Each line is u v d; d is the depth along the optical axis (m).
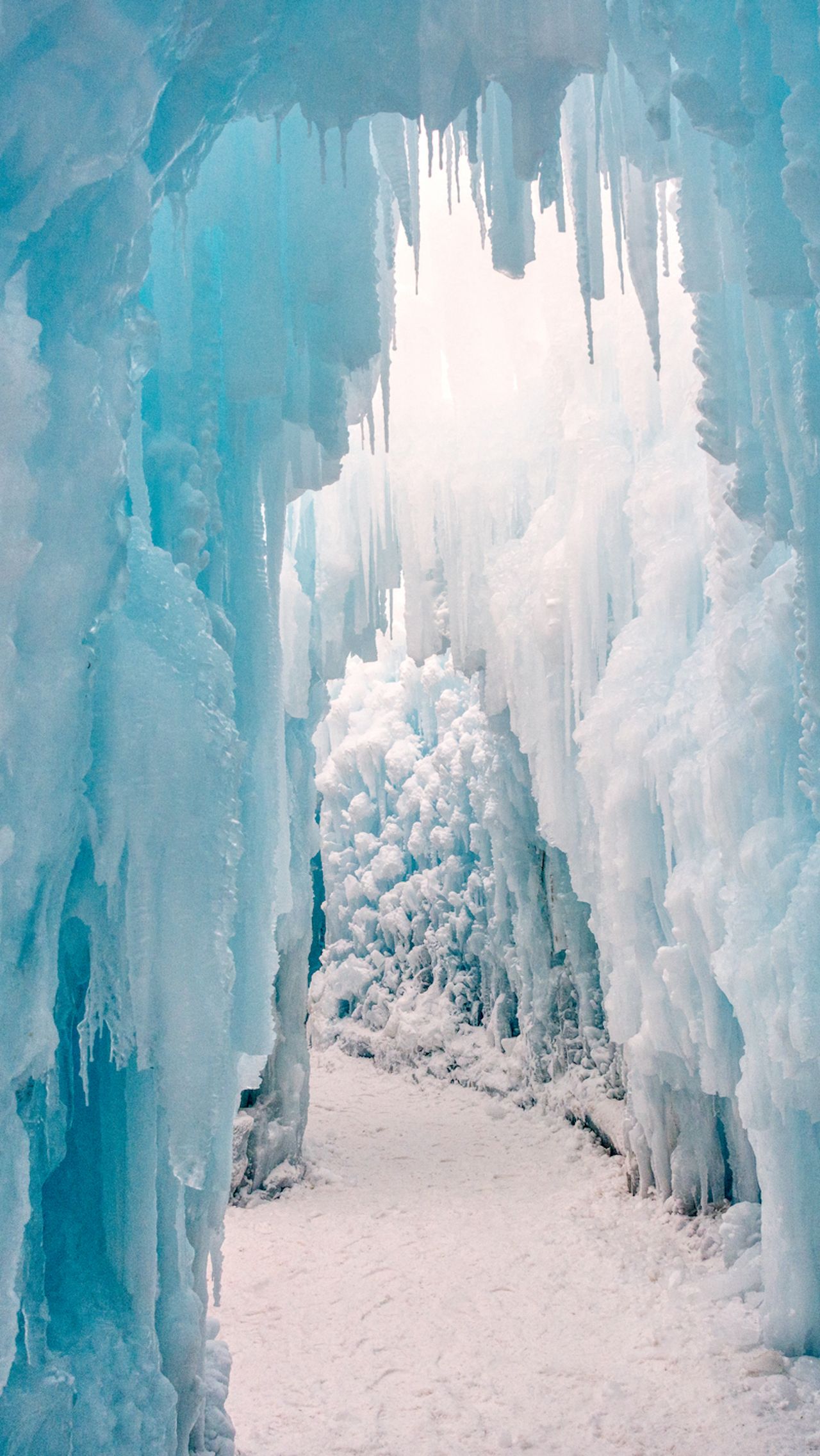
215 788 2.58
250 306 3.25
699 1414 4.09
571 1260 5.68
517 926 9.05
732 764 4.30
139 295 3.17
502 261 3.35
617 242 3.35
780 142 2.77
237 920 3.31
